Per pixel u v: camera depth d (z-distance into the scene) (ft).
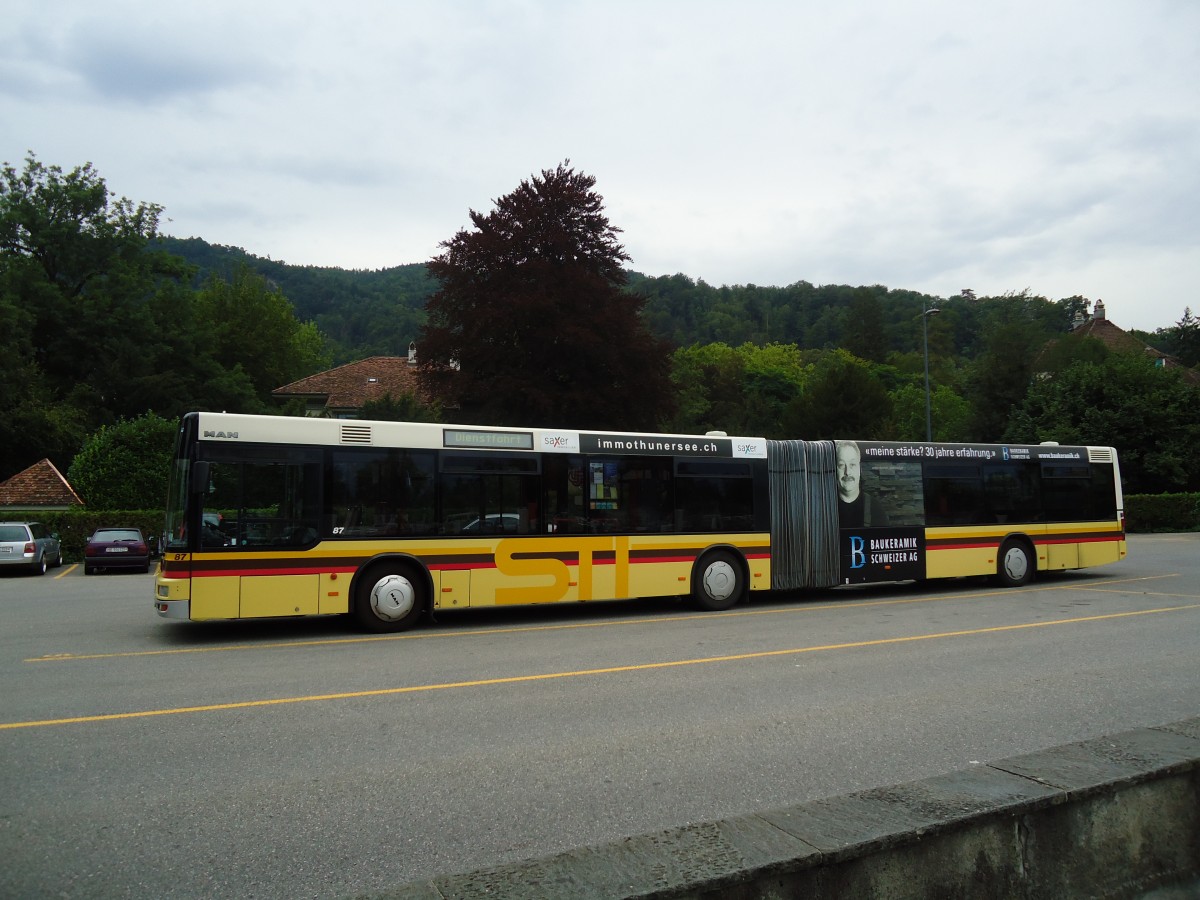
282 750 19.88
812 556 49.29
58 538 98.58
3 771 18.37
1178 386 133.39
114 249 180.34
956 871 10.01
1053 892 10.71
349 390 178.29
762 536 47.93
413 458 40.29
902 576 51.88
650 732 21.31
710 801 16.38
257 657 32.63
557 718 22.72
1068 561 57.88
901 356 352.90
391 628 39.27
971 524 54.60
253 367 223.51
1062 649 32.99
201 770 18.38
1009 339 176.04
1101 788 11.25
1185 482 131.23
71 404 161.38
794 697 25.08
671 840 9.60
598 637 37.11
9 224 168.55
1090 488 59.16
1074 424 136.87
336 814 15.76
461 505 40.93
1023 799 10.64
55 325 170.30
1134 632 37.06
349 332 436.76
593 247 107.45
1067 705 23.94
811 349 428.56
